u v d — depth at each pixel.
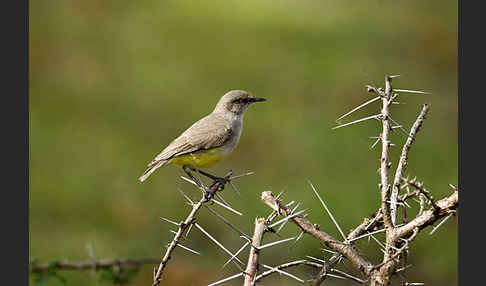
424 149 14.73
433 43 19.66
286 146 15.35
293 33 20.62
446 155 14.53
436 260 11.70
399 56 19.17
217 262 12.02
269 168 14.67
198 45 20.22
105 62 19.36
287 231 11.88
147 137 16.19
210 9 22.44
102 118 16.86
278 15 21.75
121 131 16.38
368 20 21.16
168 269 11.75
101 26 21.25
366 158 14.55
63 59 19.36
